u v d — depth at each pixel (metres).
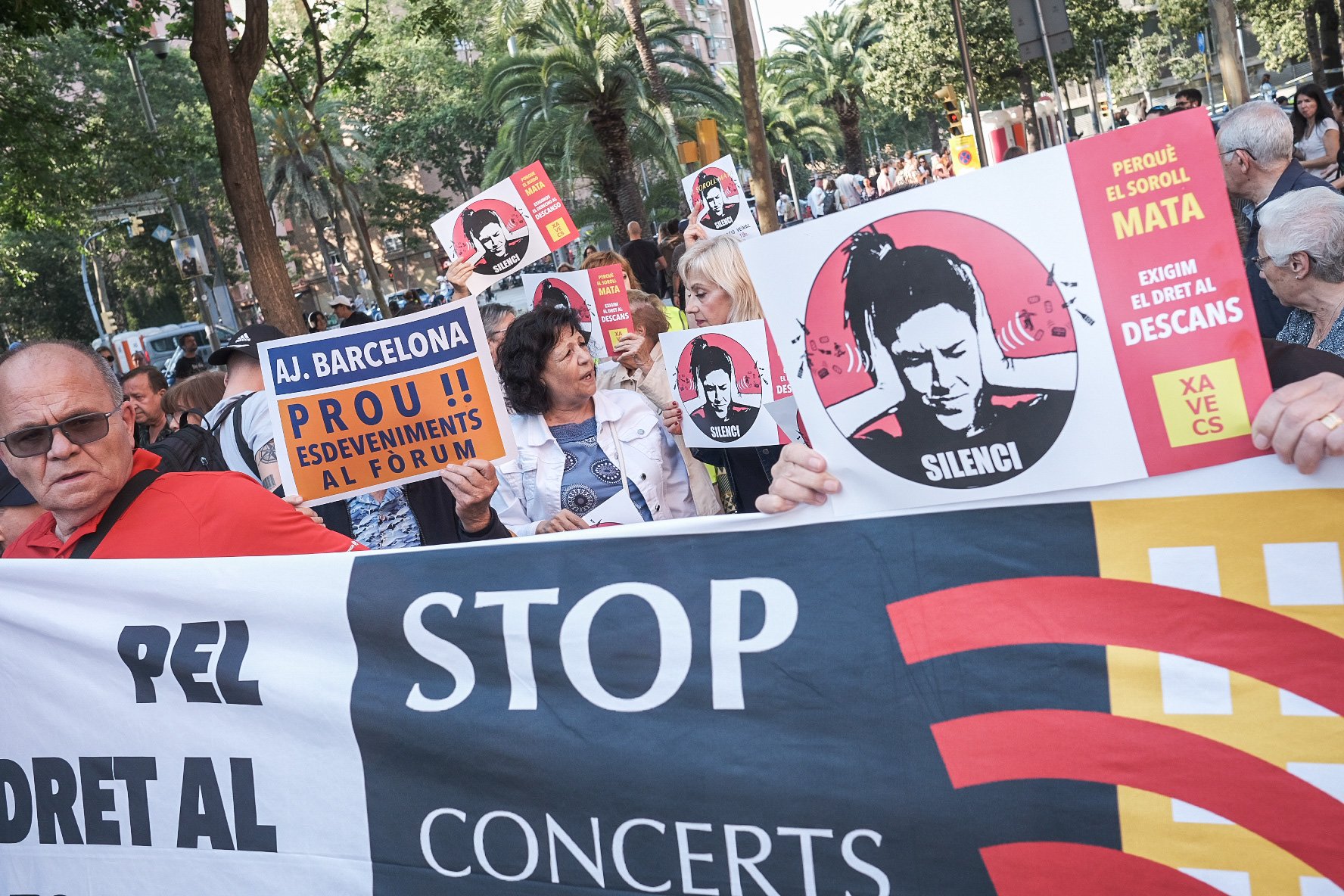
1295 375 2.16
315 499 3.55
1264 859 1.84
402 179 75.56
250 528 2.88
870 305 1.96
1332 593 1.79
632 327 5.65
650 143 35.12
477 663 2.42
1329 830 1.81
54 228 23.97
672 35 35.62
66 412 2.81
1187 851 1.88
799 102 65.00
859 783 2.10
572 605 2.35
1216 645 1.86
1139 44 78.31
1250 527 1.82
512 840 2.38
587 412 4.26
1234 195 4.93
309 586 2.58
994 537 1.99
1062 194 1.79
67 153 21.31
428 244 70.62
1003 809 2.00
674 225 14.84
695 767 2.22
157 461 3.12
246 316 63.47
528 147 34.16
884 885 2.09
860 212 1.94
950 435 1.94
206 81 13.98
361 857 2.51
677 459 4.34
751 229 7.89
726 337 4.09
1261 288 4.00
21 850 2.84
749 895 2.19
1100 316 1.80
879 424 2.00
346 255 71.25
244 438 4.32
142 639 2.71
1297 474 1.78
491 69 33.50
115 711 2.74
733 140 59.78
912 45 47.44
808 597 2.15
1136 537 1.90
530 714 2.37
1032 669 1.97
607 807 2.29
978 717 2.01
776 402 3.98
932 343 1.92
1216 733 1.86
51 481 2.83
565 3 33.19
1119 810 1.92
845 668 2.12
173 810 2.69
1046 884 1.97
